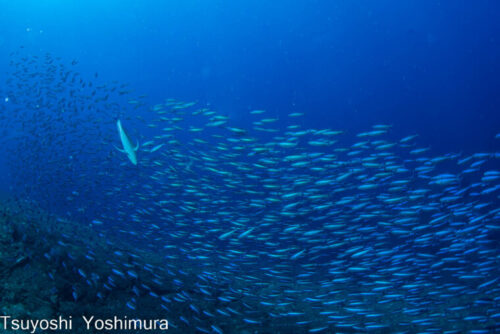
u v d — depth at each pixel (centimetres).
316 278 832
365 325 619
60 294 550
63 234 746
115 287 642
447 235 777
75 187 968
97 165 1039
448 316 673
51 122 1039
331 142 878
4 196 1045
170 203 914
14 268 535
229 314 630
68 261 636
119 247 834
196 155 948
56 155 1027
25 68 1101
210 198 948
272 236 865
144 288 680
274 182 912
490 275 786
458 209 791
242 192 904
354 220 809
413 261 742
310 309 727
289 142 877
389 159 882
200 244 873
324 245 780
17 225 650
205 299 709
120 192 1011
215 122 902
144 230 938
